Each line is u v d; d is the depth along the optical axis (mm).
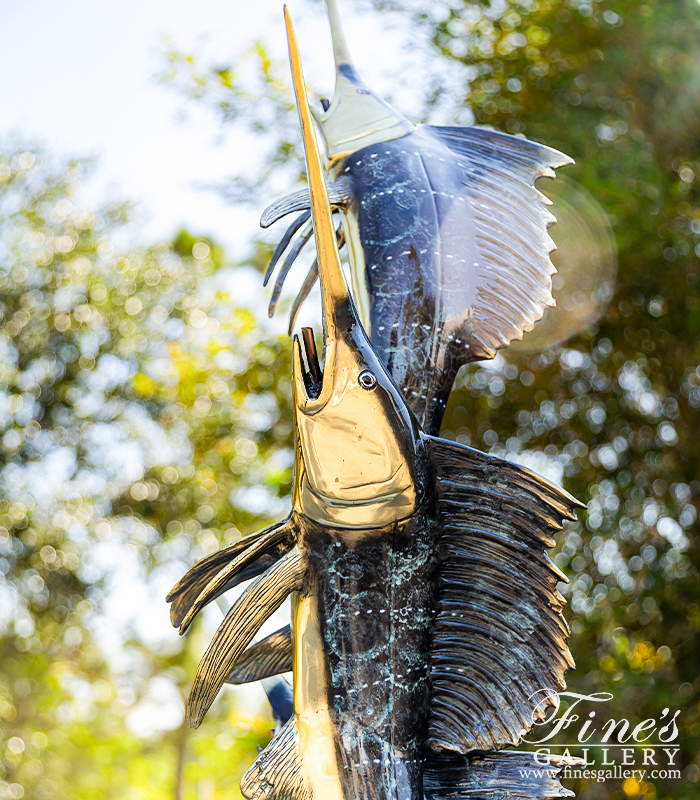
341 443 1468
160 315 10336
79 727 13859
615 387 7145
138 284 10531
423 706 1606
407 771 1577
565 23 7355
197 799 14742
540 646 1603
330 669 1560
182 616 1696
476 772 1649
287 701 2059
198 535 9188
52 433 10578
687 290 6781
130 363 10391
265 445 8156
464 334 1850
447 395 1848
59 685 12547
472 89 7523
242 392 8195
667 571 6660
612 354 7133
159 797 15656
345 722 1558
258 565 1677
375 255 1846
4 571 10789
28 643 11453
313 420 1464
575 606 6516
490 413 7344
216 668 1548
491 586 1605
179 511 9375
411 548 1556
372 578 1547
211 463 8547
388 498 1502
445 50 7492
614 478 6980
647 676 6098
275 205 1804
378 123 2010
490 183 1941
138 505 9602
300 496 1537
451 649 1626
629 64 7125
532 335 6945
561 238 6902
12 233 11477
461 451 1547
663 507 6785
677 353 6930
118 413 10328
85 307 10820
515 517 1574
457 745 1623
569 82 7348
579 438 7215
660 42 7133
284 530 1584
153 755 15383
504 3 7516
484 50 7578
